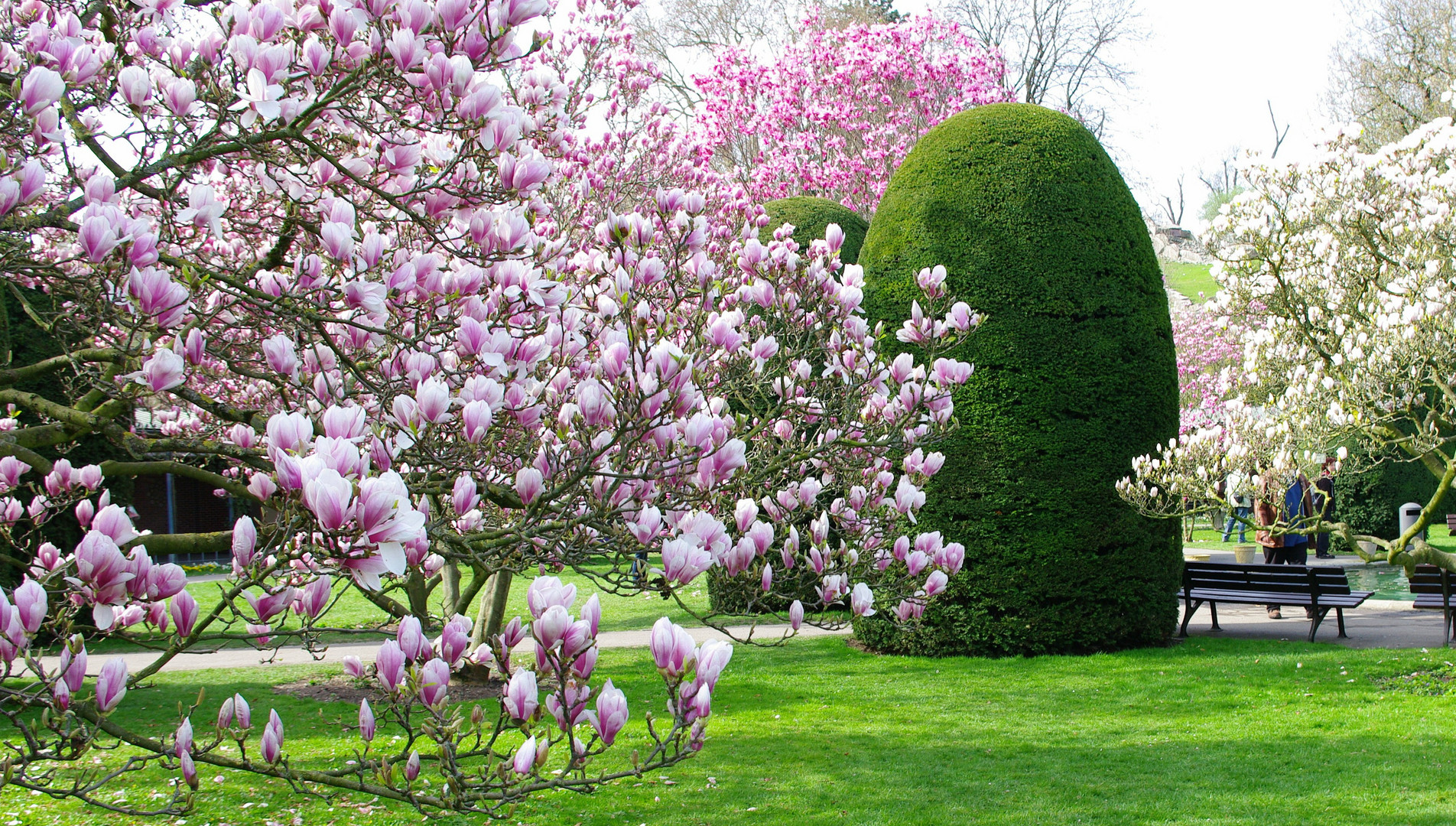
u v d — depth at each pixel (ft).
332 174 10.66
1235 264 29.19
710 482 9.80
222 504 68.03
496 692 25.52
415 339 9.63
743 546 10.02
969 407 29.32
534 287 10.38
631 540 10.13
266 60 8.45
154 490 65.87
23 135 8.50
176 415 22.95
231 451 9.74
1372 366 22.84
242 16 8.63
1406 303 23.26
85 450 33.35
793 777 18.65
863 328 14.66
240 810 16.84
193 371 9.18
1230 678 25.61
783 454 13.71
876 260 30.66
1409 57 81.41
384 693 6.72
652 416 9.43
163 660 7.02
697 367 10.44
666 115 40.14
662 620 6.34
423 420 8.41
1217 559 56.95
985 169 29.78
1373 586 47.75
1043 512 29.09
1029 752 20.12
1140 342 29.84
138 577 6.46
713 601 38.17
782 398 14.62
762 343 13.82
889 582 12.83
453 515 8.57
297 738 21.52
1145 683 25.50
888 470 15.01
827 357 15.31
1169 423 30.66
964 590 29.37
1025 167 29.50
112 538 6.39
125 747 20.68
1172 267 155.53
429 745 20.71
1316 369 24.63
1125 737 20.98
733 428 12.19
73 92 9.86
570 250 20.88
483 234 9.70
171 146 9.86
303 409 10.03
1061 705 23.85
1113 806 16.71
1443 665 25.66
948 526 29.37
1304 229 27.78
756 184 62.23
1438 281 23.24
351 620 40.32
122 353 9.91
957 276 29.43
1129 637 30.17
